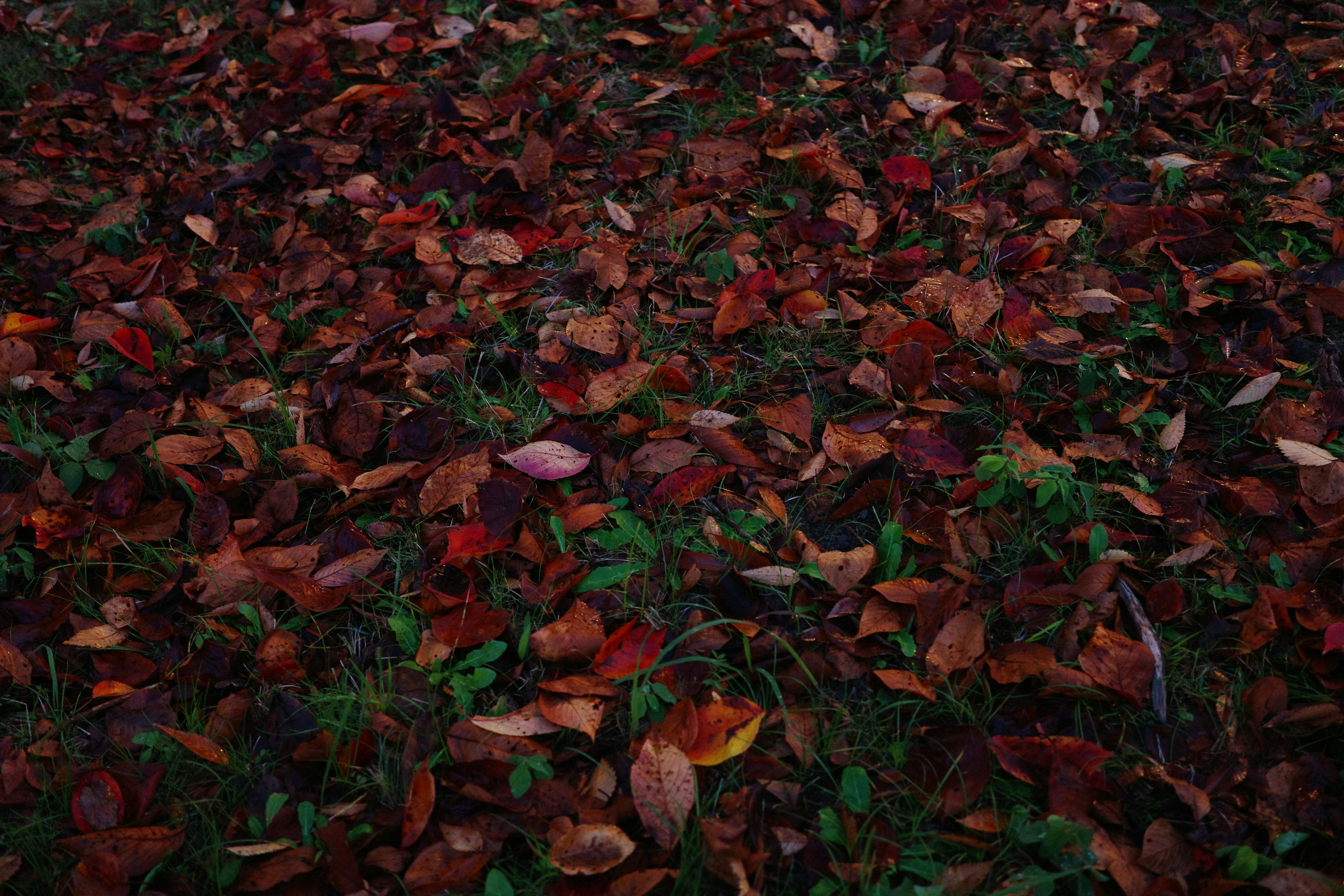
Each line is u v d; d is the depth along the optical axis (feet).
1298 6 7.20
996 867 4.57
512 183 6.64
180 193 6.95
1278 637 4.94
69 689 5.12
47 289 6.50
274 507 5.49
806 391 5.75
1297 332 5.74
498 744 4.79
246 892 4.60
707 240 6.39
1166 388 5.61
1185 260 6.05
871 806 4.70
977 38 7.22
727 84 7.18
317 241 6.56
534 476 5.35
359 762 4.84
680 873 4.54
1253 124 6.66
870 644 4.99
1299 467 5.27
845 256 6.16
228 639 5.16
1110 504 5.31
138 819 4.76
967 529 5.24
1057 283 5.97
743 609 5.10
